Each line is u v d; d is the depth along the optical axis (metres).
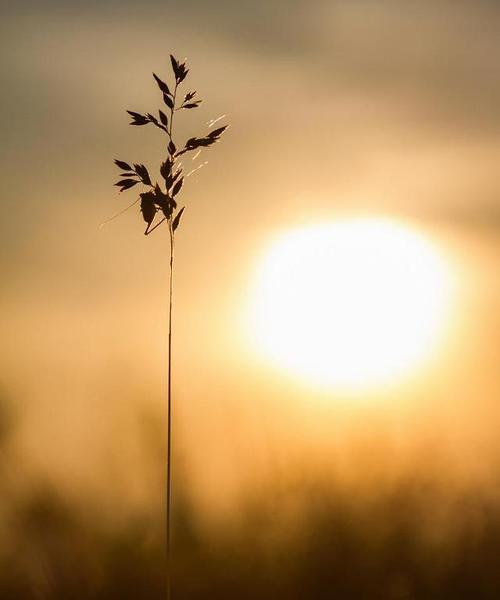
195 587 6.42
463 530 6.85
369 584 6.41
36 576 6.51
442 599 6.22
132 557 6.72
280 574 6.50
